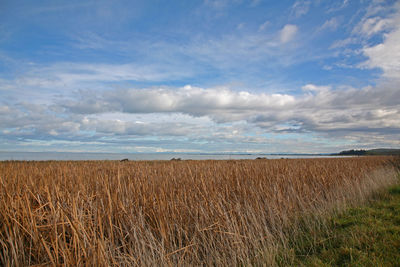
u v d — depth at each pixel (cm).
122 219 410
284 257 403
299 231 514
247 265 360
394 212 612
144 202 474
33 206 432
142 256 336
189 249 396
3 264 316
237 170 841
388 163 2102
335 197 757
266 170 932
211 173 763
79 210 357
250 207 523
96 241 299
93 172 835
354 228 506
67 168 960
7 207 370
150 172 745
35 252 328
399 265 351
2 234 351
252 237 437
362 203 732
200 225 444
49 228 357
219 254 388
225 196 611
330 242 448
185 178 683
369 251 402
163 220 427
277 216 550
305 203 663
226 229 441
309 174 970
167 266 326
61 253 318
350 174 1116
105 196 447
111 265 318
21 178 602
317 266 368
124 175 729
